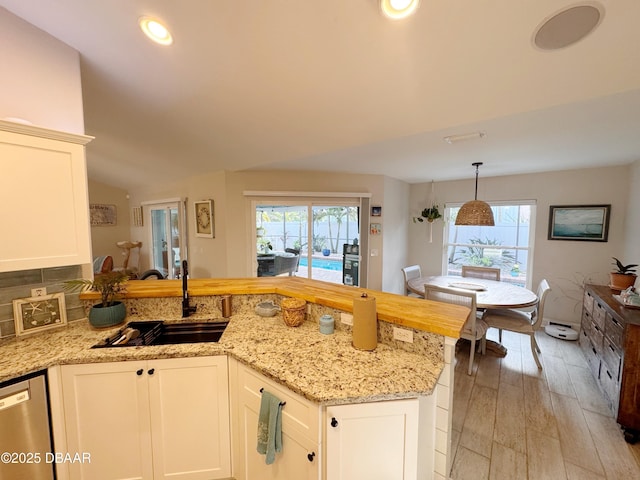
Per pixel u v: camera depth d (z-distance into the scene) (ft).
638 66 4.62
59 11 5.17
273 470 4.40
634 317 6.41
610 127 7.26
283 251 15.43
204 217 14.99
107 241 22.97
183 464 4.96
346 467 3.76
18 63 5.33
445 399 4.55
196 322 6.32
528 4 3.92
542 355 10.32
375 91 6.25
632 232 10.67
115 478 4.82
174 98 7.78
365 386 3.82
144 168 15.78
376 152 10.00
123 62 6.49
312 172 14.24
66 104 5.95
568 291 12.75
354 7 4.39
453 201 16.10
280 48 5.39
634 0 3.66
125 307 6.11
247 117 8.15
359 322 4.85
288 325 5.91
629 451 5.95
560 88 5.36
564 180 12.71
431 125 7.31
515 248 14.35
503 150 9.56
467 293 8.71
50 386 4.55
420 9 4.25
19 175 4.72
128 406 4.75
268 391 4.33
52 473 4.60
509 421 6.86
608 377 7.33
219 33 5.20
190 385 4.86
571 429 6.58
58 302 5.80
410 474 3.88
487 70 5.16
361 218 14.62
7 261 4.64
